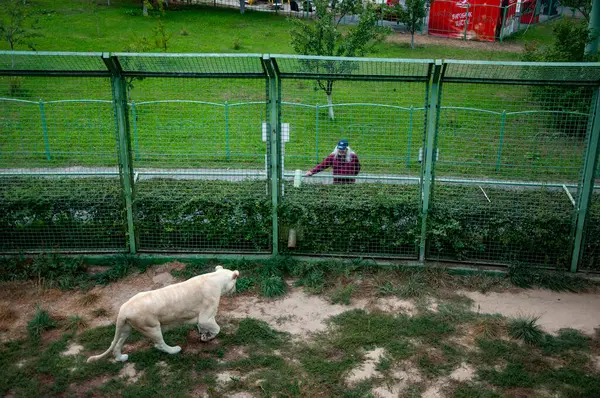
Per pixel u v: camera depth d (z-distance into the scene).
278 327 6.52
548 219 7.53
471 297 7.19
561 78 7.08
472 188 8.62
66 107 12.56
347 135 11.77
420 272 7.64
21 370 5.67
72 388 5.47
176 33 23.31
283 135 7.76
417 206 7.73
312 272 7.59
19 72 7.28
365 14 14.98
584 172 7.27
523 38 25.05
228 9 28.98
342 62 7.09
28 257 7.71
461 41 24.20
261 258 7.88
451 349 6.10
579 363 5.90
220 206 7.84
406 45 22.83
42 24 23.42
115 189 7.91
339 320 6.62
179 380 5.59
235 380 5.56
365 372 5.75
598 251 7.64
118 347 5.73
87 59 7.04
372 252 8.03
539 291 7.34
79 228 7.94
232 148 11.88
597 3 15.41
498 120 11.79
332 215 7.82
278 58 6.88
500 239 7.70
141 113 12.78
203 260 7.86
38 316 6.41
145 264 7.84
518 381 5.61
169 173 8.49
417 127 12.33
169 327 5.88
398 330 6.45
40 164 10.47
